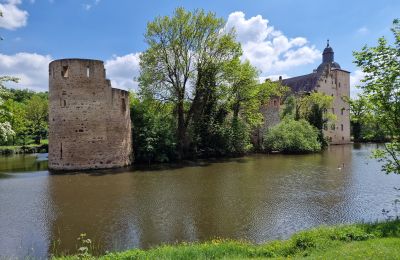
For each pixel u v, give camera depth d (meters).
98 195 18.95
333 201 16.92
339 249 8.28
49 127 30.27
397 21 10.84
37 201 17.55
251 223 13.45
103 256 9.27
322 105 54.25
